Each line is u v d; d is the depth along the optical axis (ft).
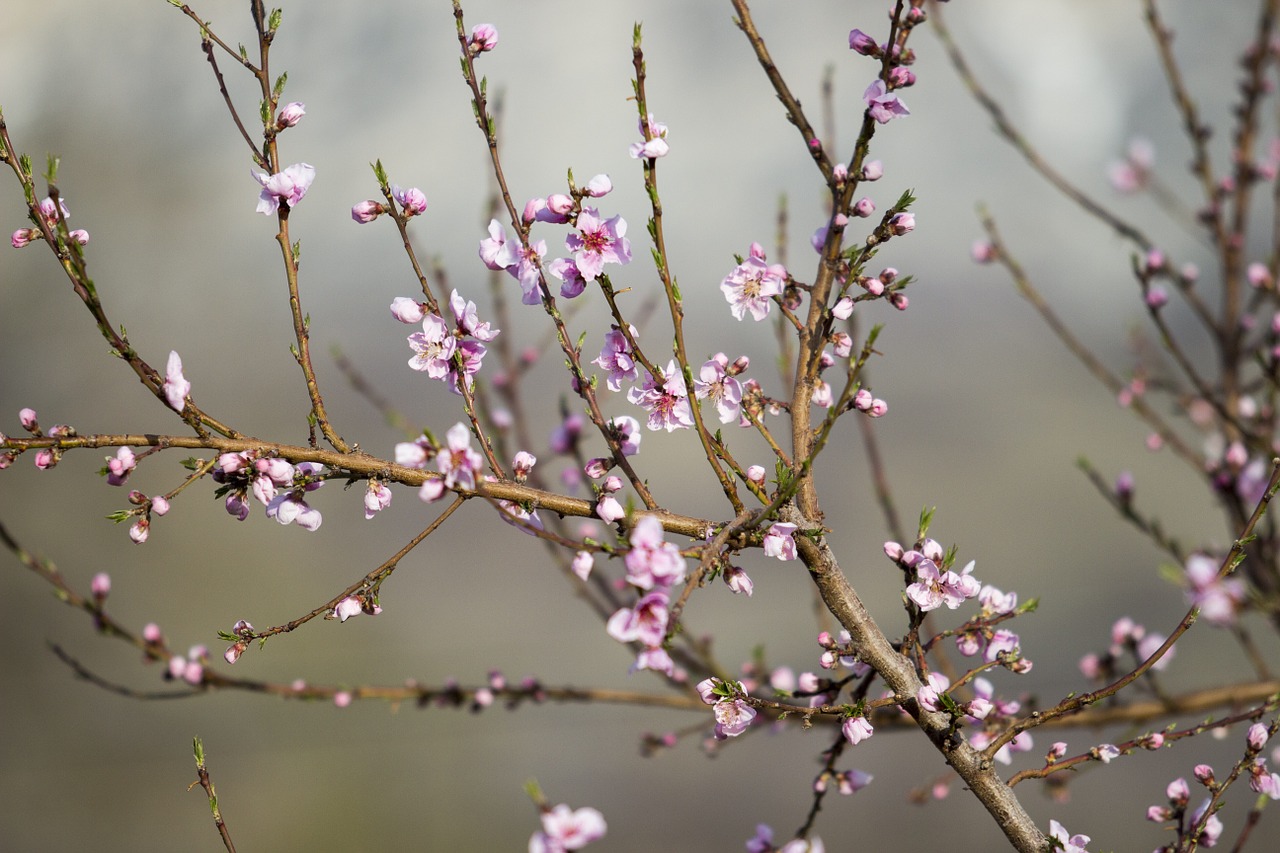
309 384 7.66
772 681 8.91
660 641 7.36
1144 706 8.89
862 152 7.70
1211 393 8.83
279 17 7.78
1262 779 7.75
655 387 7.72
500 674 8.99
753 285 7.80
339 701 8.83
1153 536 8.90
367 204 7.73
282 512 7.61
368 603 7.58
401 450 7.48
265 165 7.73
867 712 7.73
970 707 7.68
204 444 7.59
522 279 7.70
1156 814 7.84
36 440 7.52
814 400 7.82
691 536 7.63
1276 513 9.00
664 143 7.57
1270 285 8.95
